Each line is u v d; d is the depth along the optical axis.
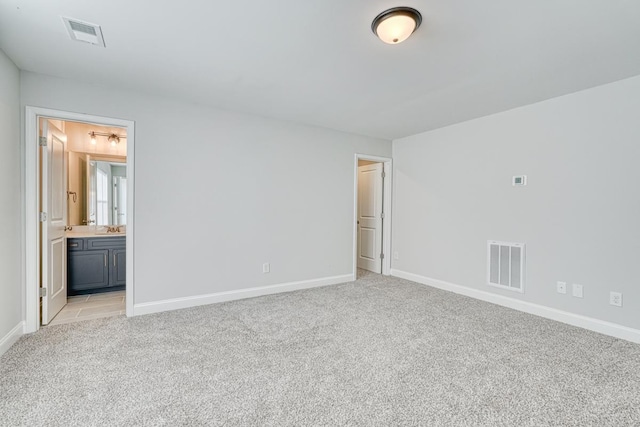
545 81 2.63
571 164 2.89
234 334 2.62
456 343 2.47
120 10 1.74
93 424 1.54
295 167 3.99
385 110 3.45
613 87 2.64
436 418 1.60
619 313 2.61
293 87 2.83
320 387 1.87
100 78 2.68
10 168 2.36
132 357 2.21
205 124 3.35
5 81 2.26
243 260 3.63
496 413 1.64
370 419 1.59
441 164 4.14
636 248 2.52
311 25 1.87
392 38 1.84
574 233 2.88
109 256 3.95
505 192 3.41
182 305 3.26
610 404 1.72
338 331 2.70
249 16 1.78
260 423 1.56
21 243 2.54
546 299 3.07
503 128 3.44
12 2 1.66
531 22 1.81
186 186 3.25
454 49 2.13
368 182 5.30
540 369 2.08
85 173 4.27
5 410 1.63
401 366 2.12
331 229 4.33
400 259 4.78
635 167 2.53
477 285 3.69
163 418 1.59
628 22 1.79
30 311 2.60
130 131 2.96
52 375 1.96
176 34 1.98
